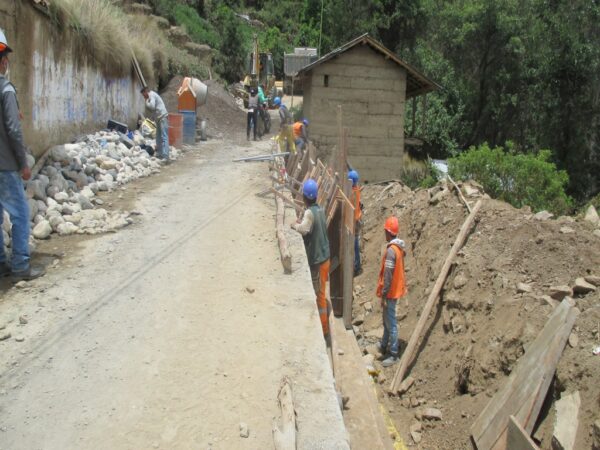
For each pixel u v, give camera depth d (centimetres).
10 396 371
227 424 350
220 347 443
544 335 544
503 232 748
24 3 869
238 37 4056
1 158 527
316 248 664
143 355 427
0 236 560
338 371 582
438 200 966
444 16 2845
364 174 1791
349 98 1759
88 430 340
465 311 693
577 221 734
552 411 496
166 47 2539
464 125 2919
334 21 2870
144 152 1285
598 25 2458
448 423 605
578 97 2531
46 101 969
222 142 1788
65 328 463
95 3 1330
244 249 687
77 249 659
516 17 2661
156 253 659
